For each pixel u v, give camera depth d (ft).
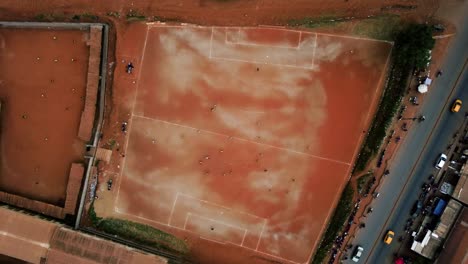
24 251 153.17
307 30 154.61
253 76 156.87
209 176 160.35
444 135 152.87
